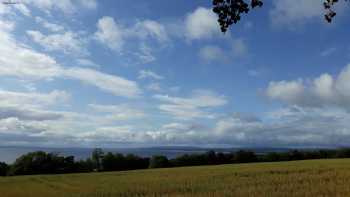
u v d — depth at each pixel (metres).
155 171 51.88
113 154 85.06
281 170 37.12
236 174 36.56
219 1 7.13
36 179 47.91
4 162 79.56
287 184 26.81
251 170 39.59
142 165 84.56
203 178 35.09
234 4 7.09
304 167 38.88
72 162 82.31
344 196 20.48
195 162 81.94
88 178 45.91
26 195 32.41
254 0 7.07
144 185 32.69
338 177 28.92
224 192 25.00
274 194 22.73
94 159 83.56
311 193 22.22
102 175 49.84
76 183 39.97
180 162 81.94
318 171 34.16
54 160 80.81
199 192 26.20
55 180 45.25
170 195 25.72
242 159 82.00
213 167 52.66
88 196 29.08
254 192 24.02
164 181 34.88
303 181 28.08
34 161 79.31
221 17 7.21
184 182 32.84
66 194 31.14
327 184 25.34
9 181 46.81
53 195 31.09
